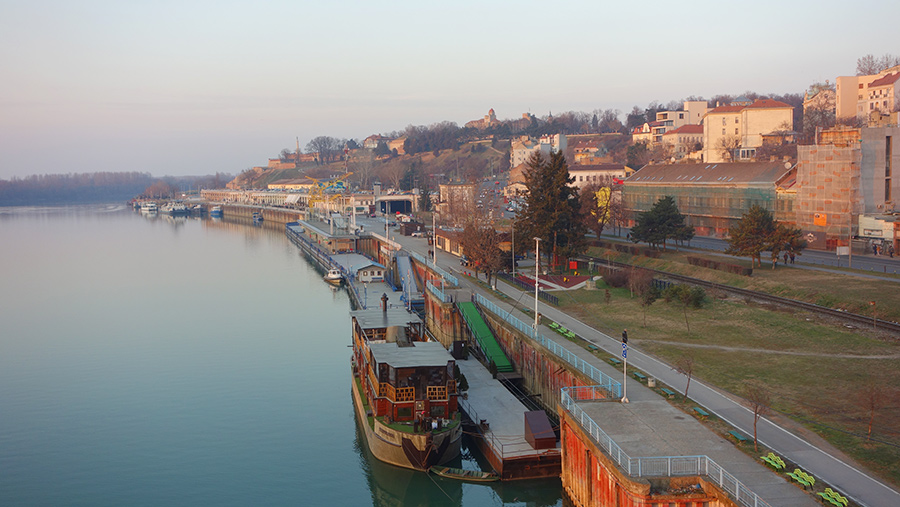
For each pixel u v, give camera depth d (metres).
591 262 143.88
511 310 111.12
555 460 70.19
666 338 89.06
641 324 97.44
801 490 45.88
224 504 71.81
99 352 130.12
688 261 134.50
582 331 95.00
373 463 76.62
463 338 119.88
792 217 151.25
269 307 169.50
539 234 141.50
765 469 49.19
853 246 135.88
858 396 63.97
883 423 57.62
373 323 94.25
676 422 58.72
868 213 142.25
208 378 112.75
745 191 163.50
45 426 93.19
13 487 76.12
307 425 91.94
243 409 98.25
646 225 149.12
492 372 96.44
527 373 92.81
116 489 75.44
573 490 62.56
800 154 145.88
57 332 146.88
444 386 74.12
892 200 144.38
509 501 69.12
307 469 79.25
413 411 74.50
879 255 130.88
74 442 87.81
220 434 89.38
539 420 73.44
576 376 74.94
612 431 56.81
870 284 101.25
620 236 182.62
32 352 130.62
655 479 47.28
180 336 141.38
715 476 47.28
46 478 78.12
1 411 98.94
